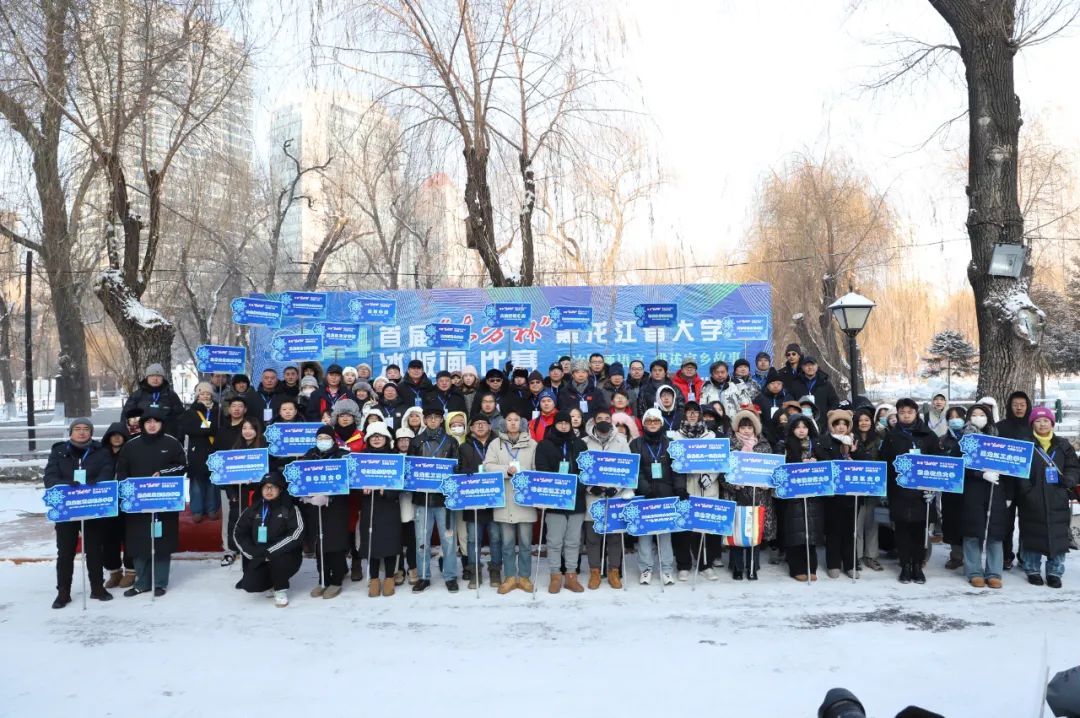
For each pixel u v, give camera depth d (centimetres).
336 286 3253
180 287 2719
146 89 1311
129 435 842
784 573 834
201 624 683
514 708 491
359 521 802
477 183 1345
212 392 960
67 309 2578
